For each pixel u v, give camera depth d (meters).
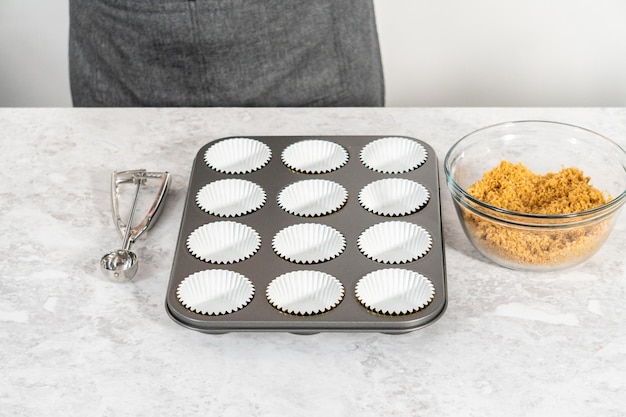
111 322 0.84
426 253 0.86
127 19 1.36
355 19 1.46
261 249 0.88
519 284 0.87
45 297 0.87
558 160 0.96
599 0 1.75
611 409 0.73
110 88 1.44
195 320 0.79
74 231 0.96
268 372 0.78
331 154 1.01
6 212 0.99
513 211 0.83
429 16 1.81
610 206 0.81
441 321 0.83
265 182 0.98
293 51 1.41
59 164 1.07
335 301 0.80
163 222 0.97
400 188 0.95
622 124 1.12
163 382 0.77
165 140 1.11
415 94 1.94
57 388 0.77
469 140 0.93
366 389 0.76
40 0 1.83
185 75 1.40
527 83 1.89
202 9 1.33
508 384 0.76
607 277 0.87
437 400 0.75
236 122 1.14
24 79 1.96
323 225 0.90
